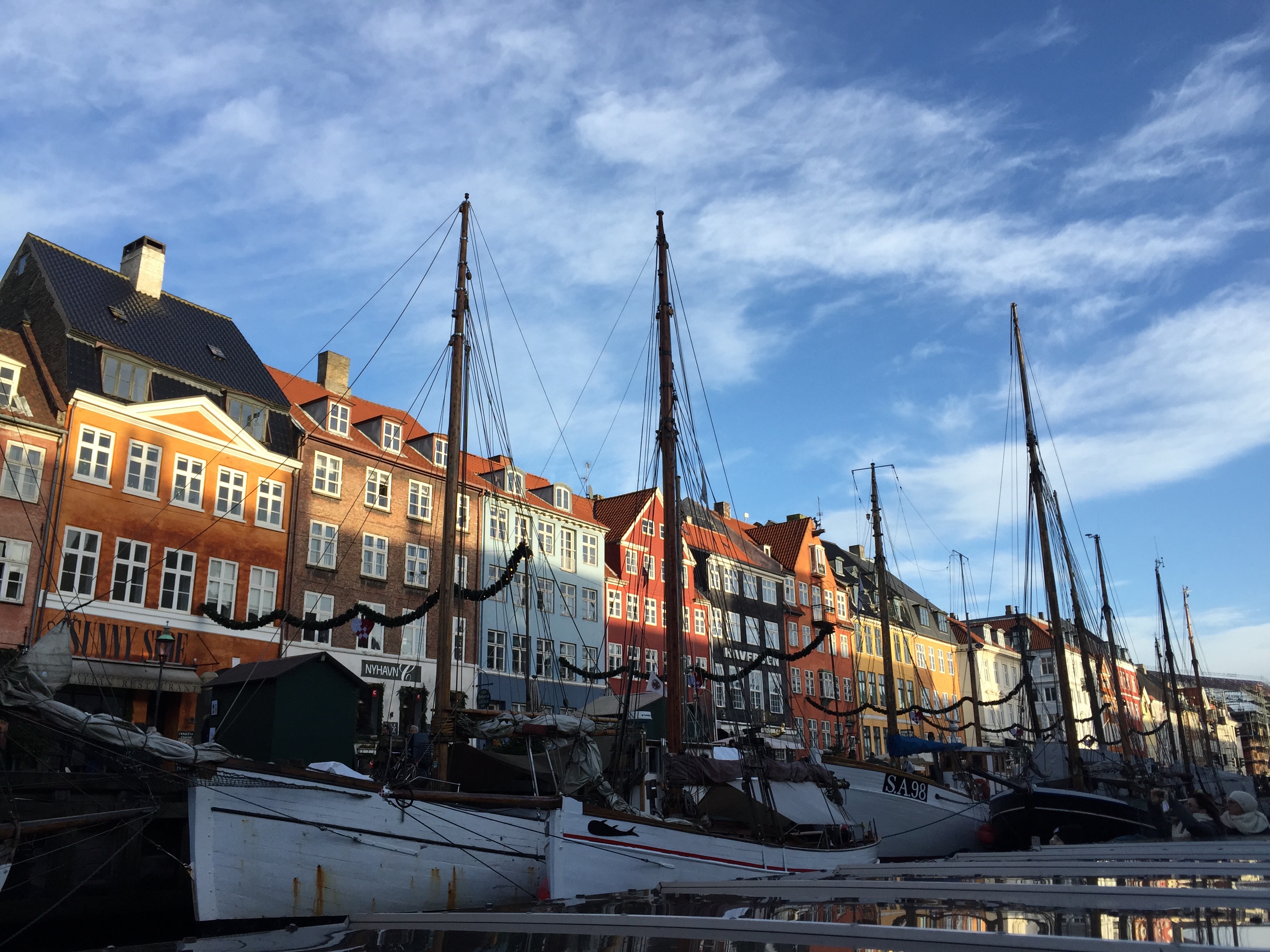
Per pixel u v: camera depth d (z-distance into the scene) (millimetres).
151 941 18625
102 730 13828
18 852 17484
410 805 16312
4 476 29172
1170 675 77500
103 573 31047
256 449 36281
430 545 42375
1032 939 8344
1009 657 93500
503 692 43438
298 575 36781
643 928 11234
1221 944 8227
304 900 14961
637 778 21828
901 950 8984
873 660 74500
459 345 25672
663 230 29438
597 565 51719
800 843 23406
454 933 11766
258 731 21703
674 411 27844
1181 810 28703
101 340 33219
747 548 66625
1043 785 36219
